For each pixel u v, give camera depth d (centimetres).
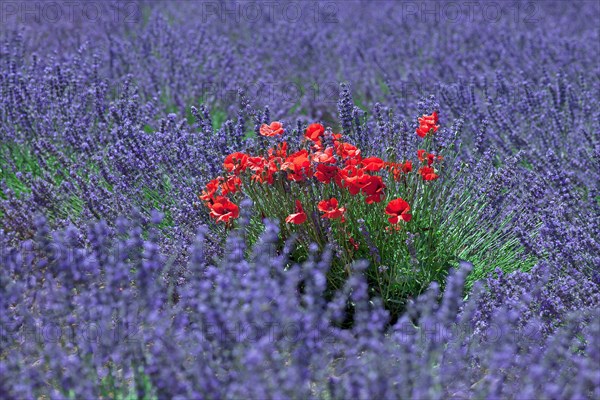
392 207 360
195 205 414
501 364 293
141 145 474
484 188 441
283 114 666
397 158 454
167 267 336
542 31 905
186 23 953
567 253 386
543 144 564
